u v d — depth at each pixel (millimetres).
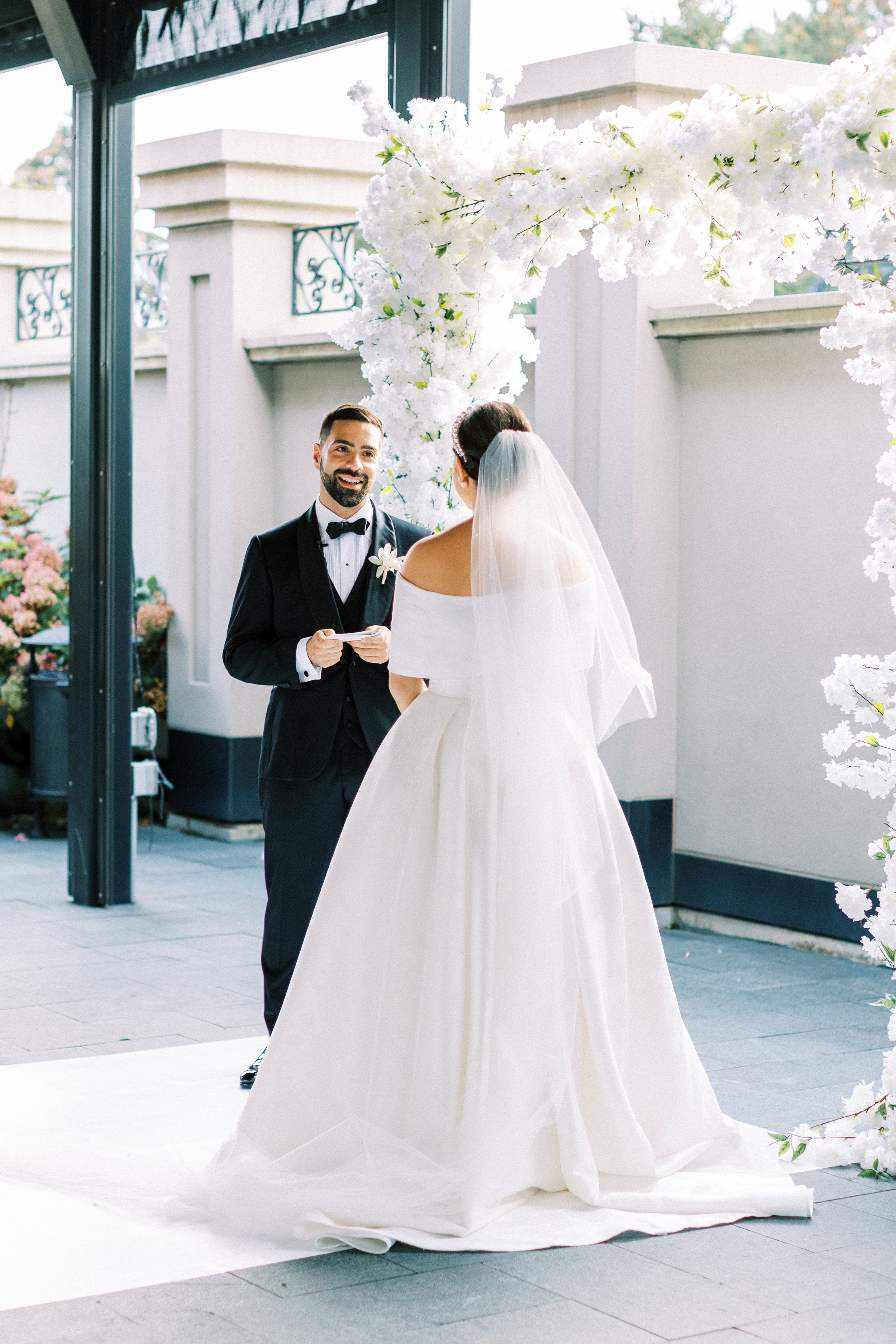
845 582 5785
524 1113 3137
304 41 5512
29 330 9758
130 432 6516
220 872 7562
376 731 4039
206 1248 2969
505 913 3145
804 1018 4914
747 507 6141
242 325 8484
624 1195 3172
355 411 4031
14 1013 4867
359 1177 3078
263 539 4133
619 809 3428
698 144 3305
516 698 3213
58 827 8688
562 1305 2705
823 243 3252
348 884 3309
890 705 3504
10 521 9531
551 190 3566
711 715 6309
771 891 6070
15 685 8750
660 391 6309
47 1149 3502
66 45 6270
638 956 3398
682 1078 3383
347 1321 2629
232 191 8305
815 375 5863
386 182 3869
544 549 3250
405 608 3330
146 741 6793
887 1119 3535
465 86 5020
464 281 3920
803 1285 2811
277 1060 3297
